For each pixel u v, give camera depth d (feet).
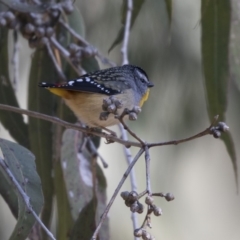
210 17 27.50
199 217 46.24
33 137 31.22
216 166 45.52
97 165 29.76
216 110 27.53
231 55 28.02
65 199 30.12
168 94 36.42
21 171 21.62
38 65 32.12
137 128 36.73
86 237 25.85
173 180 40.34
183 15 36.86
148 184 18.22
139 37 36.04
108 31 36.99
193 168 44.65
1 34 31.89
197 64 36.47
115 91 26.13
